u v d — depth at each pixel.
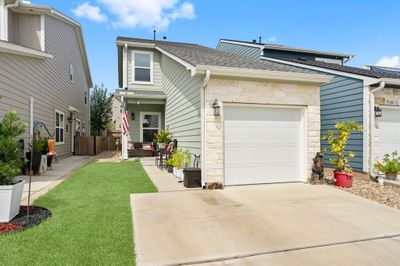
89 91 23.39
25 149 9.02
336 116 9.31
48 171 9.09
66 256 2.94
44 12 11.09
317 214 4.67
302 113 7.39
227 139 6.84
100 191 6.02
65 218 4.13
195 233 3.77
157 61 14.62
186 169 6.66
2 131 4.28
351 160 8.62
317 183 7.18
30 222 3.94
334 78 9.40
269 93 6.98
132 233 3.66
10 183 4.28
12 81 8.41
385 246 3.47
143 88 14.38
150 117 14.54
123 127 12.76
